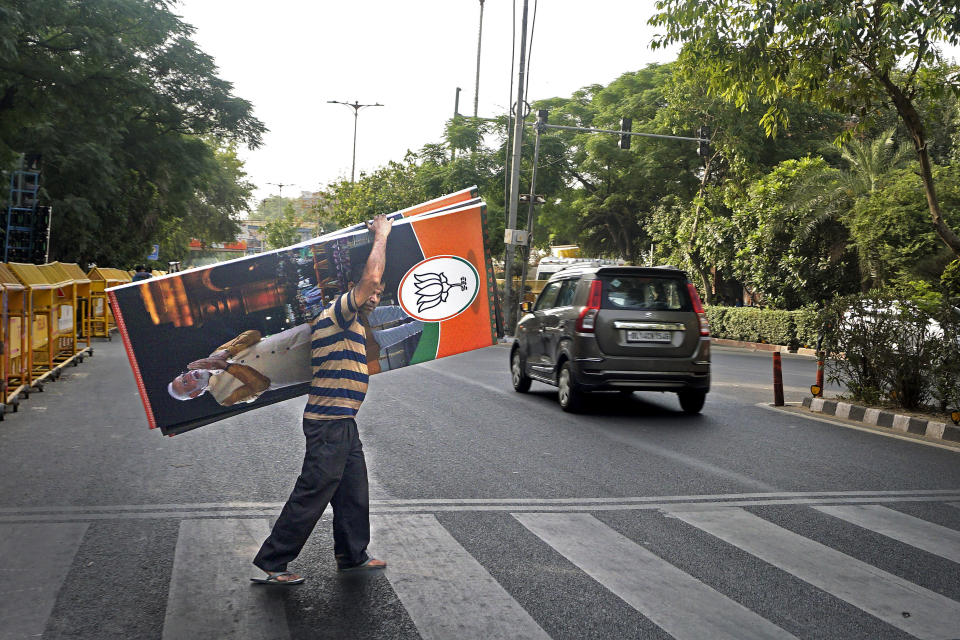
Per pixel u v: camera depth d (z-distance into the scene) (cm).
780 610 430
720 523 595
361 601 430
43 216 2473
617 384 1080
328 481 452
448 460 791
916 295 1141
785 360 2212
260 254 484
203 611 412
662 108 3603
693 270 3366
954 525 605
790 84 1210
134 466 735
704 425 1046
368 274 468
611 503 646
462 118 3731
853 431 1035
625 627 403
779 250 2889
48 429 912
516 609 423
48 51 2344
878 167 2786
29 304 1148
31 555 492
